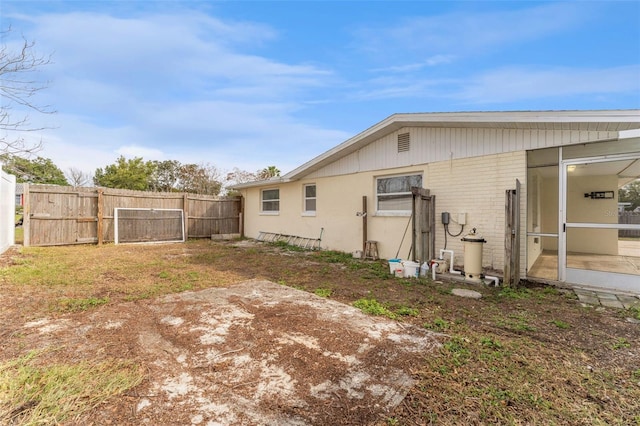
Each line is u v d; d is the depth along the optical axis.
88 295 4.34
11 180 8.43
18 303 3.91
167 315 3.57
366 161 8.62
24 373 2.22
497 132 6.02
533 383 2.29
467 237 5.70
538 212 6.78
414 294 4.80
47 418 1.78
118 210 10.67
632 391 2.21
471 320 3.67
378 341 2.95
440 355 2.69
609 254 5.08
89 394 2.02
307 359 2.56
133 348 2.72
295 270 6.59
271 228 12.22
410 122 7.03
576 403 2.06
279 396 2.06
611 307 4.21
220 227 13.35
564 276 5.40
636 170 5.51
